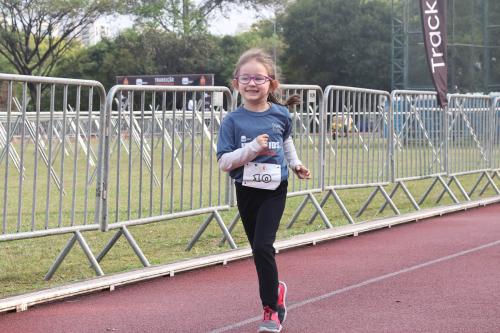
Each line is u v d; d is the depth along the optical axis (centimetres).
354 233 1102
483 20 3869
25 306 692
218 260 891
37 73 5588
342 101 1182
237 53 6719
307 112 1115
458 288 757
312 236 1042
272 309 601
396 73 4359
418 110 1372
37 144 785
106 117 828
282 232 1115
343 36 6975
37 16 5294
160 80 4409
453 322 633
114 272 841
